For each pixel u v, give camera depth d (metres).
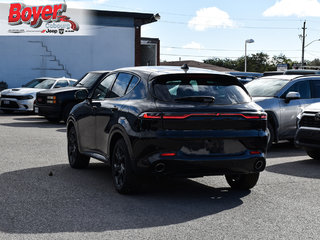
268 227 4.81
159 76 5.95
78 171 7.80
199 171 5.71
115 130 6.25
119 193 6.24
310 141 9.01
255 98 10.70
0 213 5.19
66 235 4.46
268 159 9.53
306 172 8.05
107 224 4.84
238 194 6.31
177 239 4.39
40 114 16.03
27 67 32.06
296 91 11.04
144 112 5.68
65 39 33.06
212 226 4.82
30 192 6.22
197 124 5.68
